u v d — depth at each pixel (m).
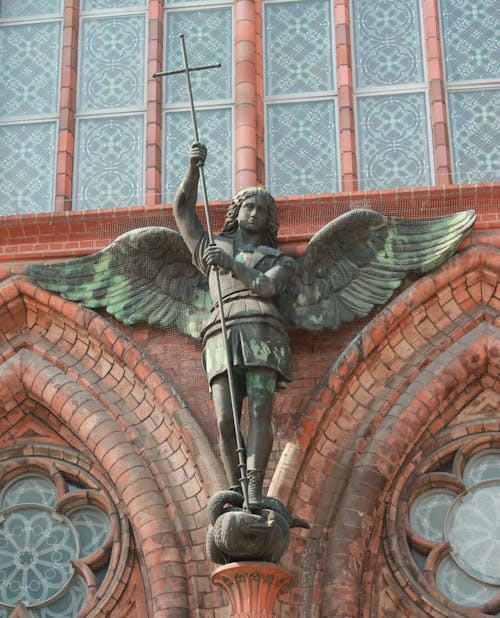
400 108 23.59
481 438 21.58
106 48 24.47
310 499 20.67
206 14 24.56
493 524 21.20
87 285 22.00
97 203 23.23
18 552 21.53
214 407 21.02
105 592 20.83
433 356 21.52
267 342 20.11
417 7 24.33
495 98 23.59
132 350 21.53
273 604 19.31
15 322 22.23
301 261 21.50
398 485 21.12
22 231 22.50
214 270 20.23
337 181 23.09
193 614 20.11
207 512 20.59
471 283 21.84
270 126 23.61
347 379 21.19
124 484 21.03
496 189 22.06
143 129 23.75
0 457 21.98
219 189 23.17
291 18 24.42
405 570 20.67
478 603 20.75
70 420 21.59
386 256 21.72
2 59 24.53
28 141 23.80
